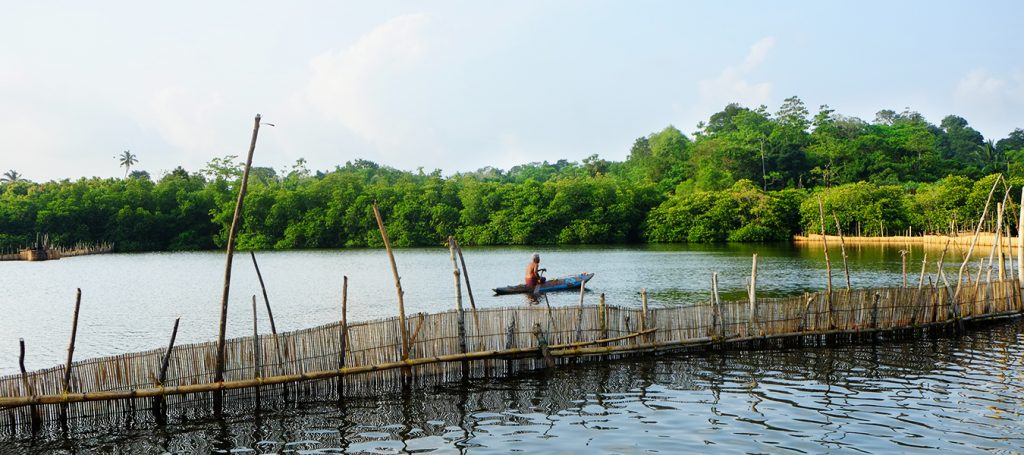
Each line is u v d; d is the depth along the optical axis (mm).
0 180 166000
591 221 129375
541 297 42844
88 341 30062
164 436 16438
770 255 82375
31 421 16453
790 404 17922
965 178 102000
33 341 30094
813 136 186125
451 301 41781
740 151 163375
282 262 85500
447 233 131500
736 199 124562
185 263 86312
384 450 15344
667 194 139500
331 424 17109
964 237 86250
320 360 19047
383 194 138625
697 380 20375
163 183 141125
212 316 37094
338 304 41562
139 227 126500
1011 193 93000
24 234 122438
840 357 22812
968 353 23156
